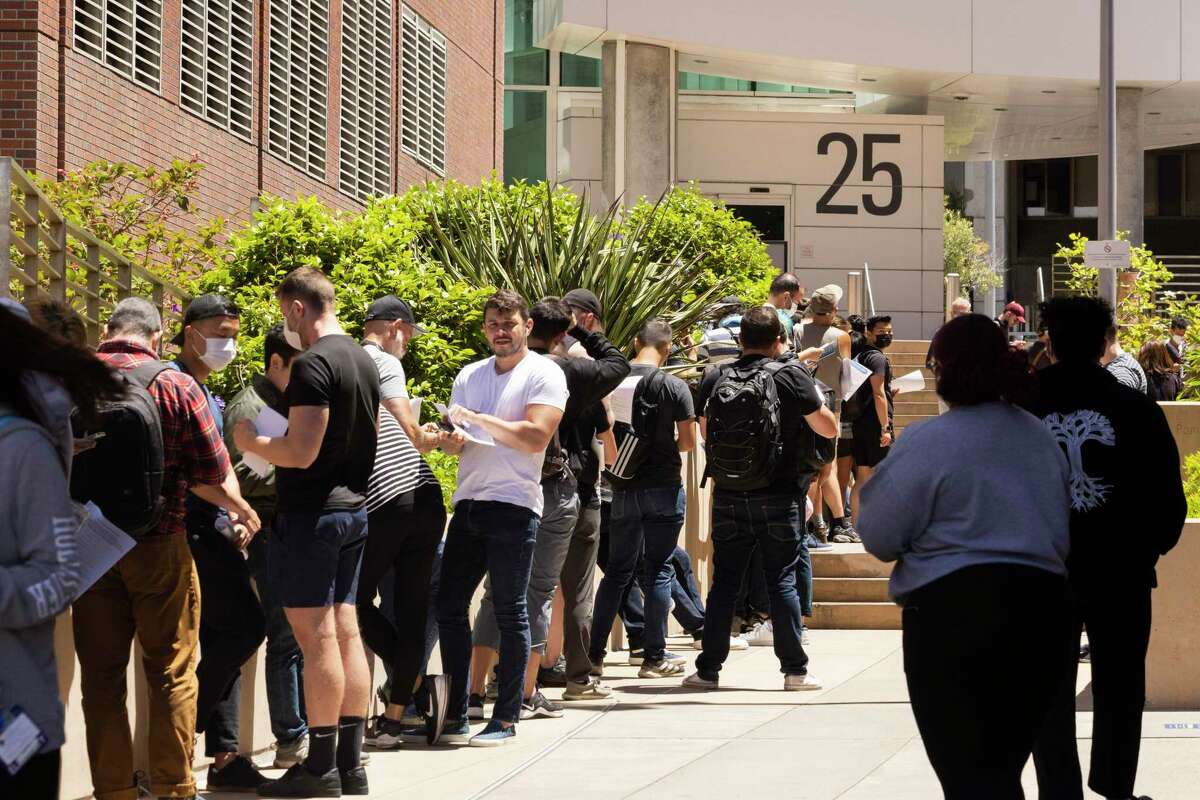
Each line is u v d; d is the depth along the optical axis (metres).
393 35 23.12
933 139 32.84
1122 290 26.23
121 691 5.80
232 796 6.46
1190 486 10.48
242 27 17.97
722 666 10.29
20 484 3.34
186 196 14.21
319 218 12.01
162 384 5.82
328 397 6.20
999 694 4.46
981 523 4.54
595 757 7.27
